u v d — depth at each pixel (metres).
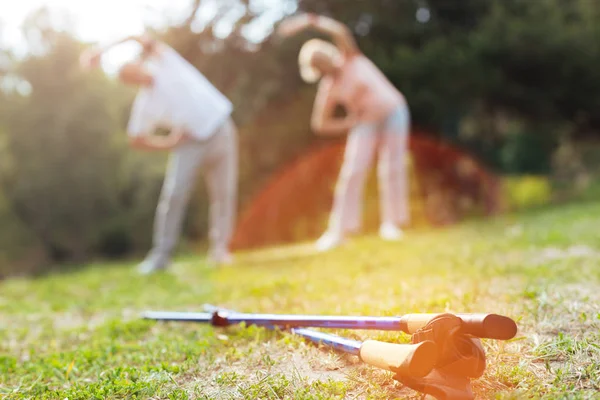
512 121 20.44
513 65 17.08
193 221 22.58
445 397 1.88
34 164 25.64
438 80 15.91
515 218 11.19
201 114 8.40
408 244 7.83
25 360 3.67
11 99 26.45
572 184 19.41
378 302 3.77
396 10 17.52
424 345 1.87
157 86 8.27
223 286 6.24
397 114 8.94
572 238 6.66
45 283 8.56
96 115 26.39
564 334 2.78
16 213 25.62
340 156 17.42
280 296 4.72
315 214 18.58
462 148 18.20
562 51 16.75
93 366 3.16
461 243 7.40
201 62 17.84
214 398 2.39
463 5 17.97
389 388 2.33
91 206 26.22
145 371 2.84
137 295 6.50
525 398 2.05
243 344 3.17
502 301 3.50
